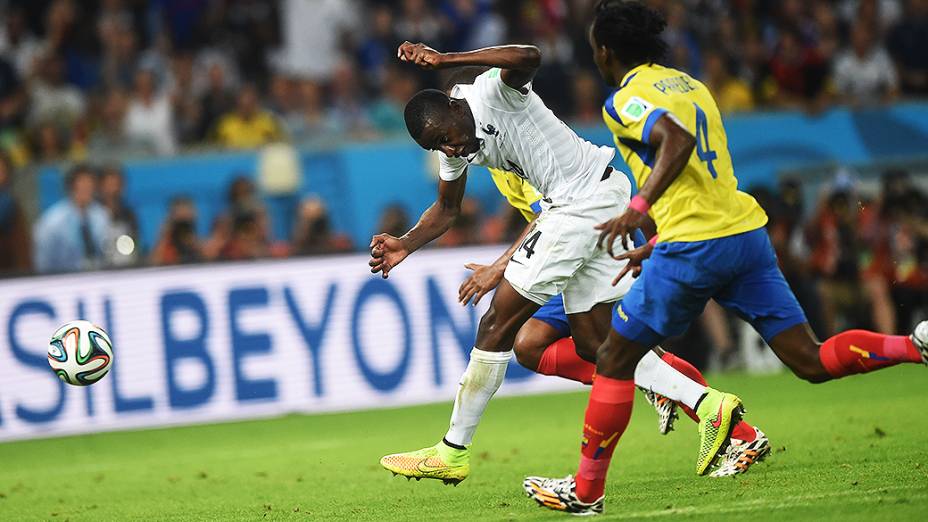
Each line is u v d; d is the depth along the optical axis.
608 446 18.48
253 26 61.28
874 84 59.25
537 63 19.94
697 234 18.03
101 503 24.33
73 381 23.23
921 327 17.25
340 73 55.69
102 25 58.84
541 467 25.42
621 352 18.44
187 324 38.88
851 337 18.27
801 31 61.62
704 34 58.91
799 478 20.83
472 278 21.67
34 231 47.12
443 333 40.22
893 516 16.80
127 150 52.22
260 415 39.09
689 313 18.45
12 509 24.16
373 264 22.52
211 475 27.59
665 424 22.36
